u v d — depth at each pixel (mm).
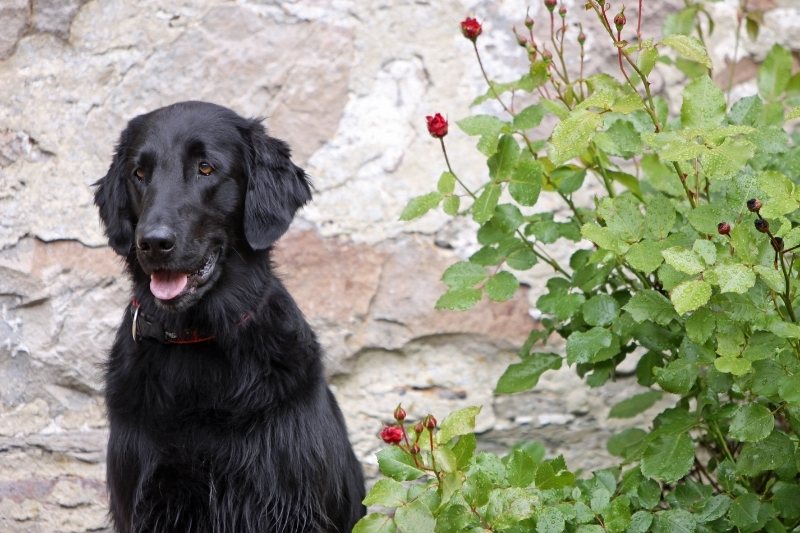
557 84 3969
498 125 3789
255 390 3777
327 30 4895
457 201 3680
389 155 4902
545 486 3350
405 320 4844
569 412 4938
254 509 3746
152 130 3816
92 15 4855
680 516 3490
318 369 4004
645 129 3922
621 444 4371
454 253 4883
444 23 4953
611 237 3416
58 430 4766
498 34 4980
